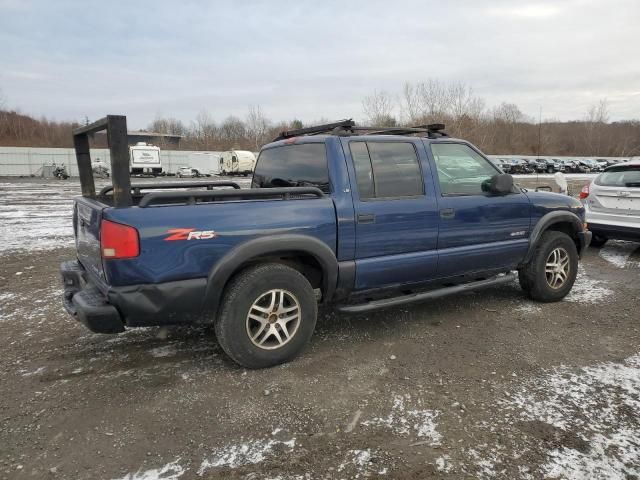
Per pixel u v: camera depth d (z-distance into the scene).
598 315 4.63
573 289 5.61
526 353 3.72
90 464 2.37
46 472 2.31
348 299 3.85
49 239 9.05
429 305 4.94
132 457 2.43
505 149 58.41
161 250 2.93
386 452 2.47
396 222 3.83
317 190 3.51
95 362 3.54
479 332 4.18
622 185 7.48
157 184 4.42
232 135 71.12
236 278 3.27
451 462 2.39
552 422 2.74
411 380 3.27
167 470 2.33
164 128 78.56
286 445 2.53
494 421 2.75
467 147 4.45
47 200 17.42
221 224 3.10
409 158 4.00
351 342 3.94
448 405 2.93
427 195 4.04
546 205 4.87
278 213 3.31
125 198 2.90
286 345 3.44
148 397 3.02
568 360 3.60
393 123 35.53
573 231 5.24
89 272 3.41
